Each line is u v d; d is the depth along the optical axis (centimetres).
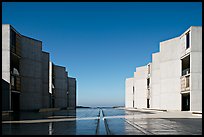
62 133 1168
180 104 3706
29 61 3575
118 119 2147
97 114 3131
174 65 3838
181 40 3694
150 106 5309
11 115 2641
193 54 3256
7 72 2892
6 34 2919
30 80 3581
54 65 5528
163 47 4047
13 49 3095
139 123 1727
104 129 1346
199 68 3247
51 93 5041
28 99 3534
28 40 3572
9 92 2870
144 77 6094
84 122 1798
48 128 1377
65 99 5781
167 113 3403
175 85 3797
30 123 1684
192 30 3272
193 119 2155
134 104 6481
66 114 3047
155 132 1212
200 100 3222
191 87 3238
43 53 4506
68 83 7069
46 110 4091
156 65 4703
